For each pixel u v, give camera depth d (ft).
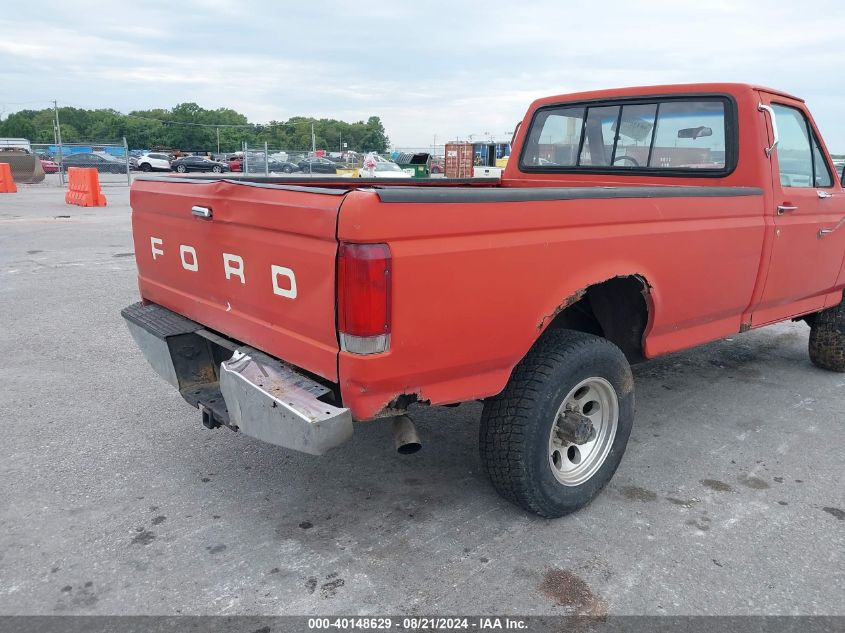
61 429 13.60
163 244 11.70
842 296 17.16
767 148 13.12
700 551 9.89
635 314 11.71
